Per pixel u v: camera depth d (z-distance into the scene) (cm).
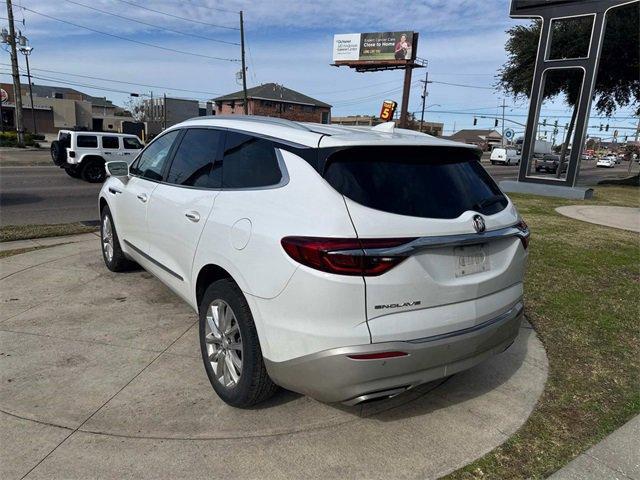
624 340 425
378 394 249
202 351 322
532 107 1700
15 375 326
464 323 266
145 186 426
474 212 273
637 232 961
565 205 1393
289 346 251
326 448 268
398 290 242
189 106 7056
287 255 247
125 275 535
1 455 251
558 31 2392
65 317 420
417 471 254
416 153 284
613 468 261
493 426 294
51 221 914
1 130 4531
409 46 5547
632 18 2164
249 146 312
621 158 10100
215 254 300
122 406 296
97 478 239
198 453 259
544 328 444
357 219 238
